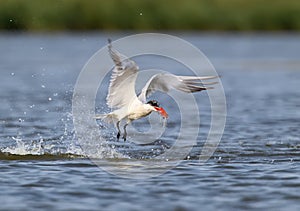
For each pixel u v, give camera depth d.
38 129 15.64
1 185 10.20
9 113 18.36
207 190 10.08
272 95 23.59
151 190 10.05
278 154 12.81
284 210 9.16
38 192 9.87
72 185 10.24
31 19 45.25
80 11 45.22
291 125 16.70
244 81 28.12
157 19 46.00
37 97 22.16
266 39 48.38
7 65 32.44
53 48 40.56
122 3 45.59
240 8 48.16
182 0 47.53
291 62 35.28
